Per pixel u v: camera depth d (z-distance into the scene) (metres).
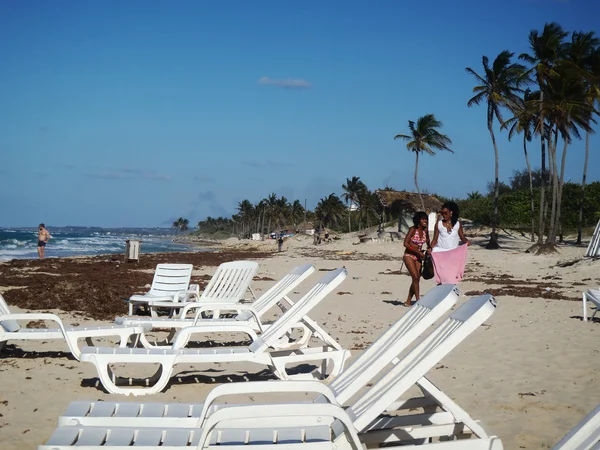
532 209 41.78
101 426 3.44
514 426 4.71
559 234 44.53
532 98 39.81
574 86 33.75
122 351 5.57
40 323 9.44
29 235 112.19
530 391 5.64
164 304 9.44
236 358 5.59
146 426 3.56
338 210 109.81
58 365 6.56
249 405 3.12
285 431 3.35
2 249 60.88
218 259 34.62
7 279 17.47
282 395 5.59
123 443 3.19
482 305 3.07
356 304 12.56
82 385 5.78
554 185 33.72
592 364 6.65
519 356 7.14
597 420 2.33
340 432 3.20
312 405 3.10
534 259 27.20
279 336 5.60
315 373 6.23
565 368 6.51
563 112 33.62
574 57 34.69
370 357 3.77
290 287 6.73
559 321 9.76
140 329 6.66
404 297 13.90
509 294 14.02
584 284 16.62
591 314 10.49
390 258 33.75
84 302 11.85
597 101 36.16
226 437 3.27
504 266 24.58
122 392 5.48
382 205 51.25
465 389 5.76
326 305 12.41
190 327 6.07
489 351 7.45
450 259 10.30
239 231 173.12
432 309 3.48
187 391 5.73
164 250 74.25
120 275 20.08
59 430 3.36
